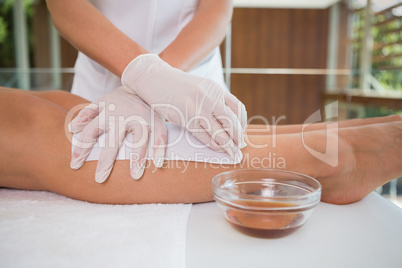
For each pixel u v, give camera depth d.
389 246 0.41
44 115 0.59
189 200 0.56
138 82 0.61
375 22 4.25
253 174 0.48
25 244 0.39
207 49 0.80
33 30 4.99
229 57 5.47
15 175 0.58
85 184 0.55
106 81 0.99
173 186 0.55
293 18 5.41
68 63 5.07
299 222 0.41
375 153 0.56
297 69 5.54
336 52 5.38
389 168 0.56
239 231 0.43
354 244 0.41
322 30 5.43
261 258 0.38
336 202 0.57
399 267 0.36
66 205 0.54
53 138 0.56
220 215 0.51
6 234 0.41
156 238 0.41
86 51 0.72
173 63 0.71
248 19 5.41
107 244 0.39
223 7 0.88
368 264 0.37
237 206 0.40
